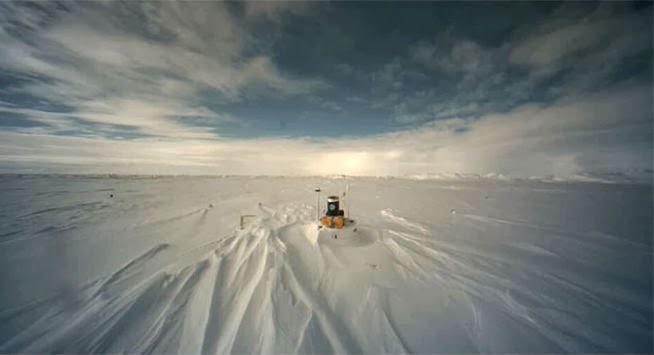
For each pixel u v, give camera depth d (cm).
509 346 287
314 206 1184
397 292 392
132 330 308
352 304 359
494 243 636
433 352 278
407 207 1192
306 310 342
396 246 593
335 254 517
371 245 580
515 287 416
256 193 1834
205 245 584
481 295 390
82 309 347
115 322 320
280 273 430
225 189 2172
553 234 719
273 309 340
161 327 312
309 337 294
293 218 865
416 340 295
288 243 571
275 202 1328
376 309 348
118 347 284
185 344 288
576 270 482
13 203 1151
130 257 517
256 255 507
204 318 326
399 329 312
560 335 306
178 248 567
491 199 1519
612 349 286
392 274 450
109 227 755
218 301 360
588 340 299
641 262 520
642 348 287
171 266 468
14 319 326
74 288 399
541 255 558
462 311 349
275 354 272
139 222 825
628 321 334
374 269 464
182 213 986
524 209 1135
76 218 870
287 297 367
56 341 290
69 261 498
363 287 402
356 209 1124
